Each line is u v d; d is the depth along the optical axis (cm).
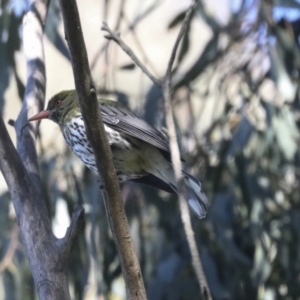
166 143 854
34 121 793
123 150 866
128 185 1136
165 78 667
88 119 589
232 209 1092
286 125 1099
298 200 1140
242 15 1179
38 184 734
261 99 1123
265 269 1075
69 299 654
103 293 1084
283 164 1113
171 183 880
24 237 678
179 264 1070
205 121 1407
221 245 1080
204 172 1152
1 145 699
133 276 613
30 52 858
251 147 1118
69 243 664
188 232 581
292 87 1100
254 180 1097
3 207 1084
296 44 1188
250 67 1181
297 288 1101
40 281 654
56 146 1175
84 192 1093
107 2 1163
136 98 1147
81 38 568
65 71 1902
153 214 1131
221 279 1084
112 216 609
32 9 884
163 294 1053
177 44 679
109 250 1108
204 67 1198
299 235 1102
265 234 1089
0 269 1072
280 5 1101
